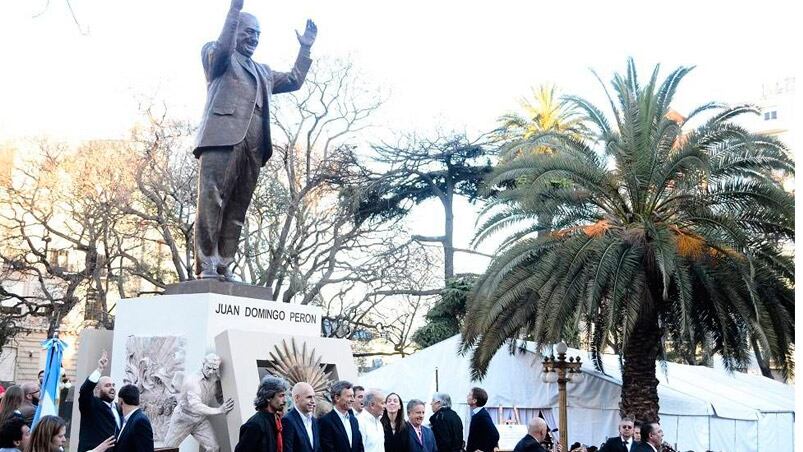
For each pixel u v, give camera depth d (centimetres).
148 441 864
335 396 979
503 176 2255
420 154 4469
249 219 3769
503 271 2220
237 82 1331
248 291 1319
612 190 2227
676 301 2288
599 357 2380
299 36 1430
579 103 2372
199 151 1331
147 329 1302
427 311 4262
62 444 775
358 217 4222
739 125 2189
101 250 4212
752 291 2031
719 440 2553
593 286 2067
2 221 3934
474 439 1308
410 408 1138
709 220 2152
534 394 2772
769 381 3334
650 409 2322
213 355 1172
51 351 1180
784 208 2142
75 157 3697
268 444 859
